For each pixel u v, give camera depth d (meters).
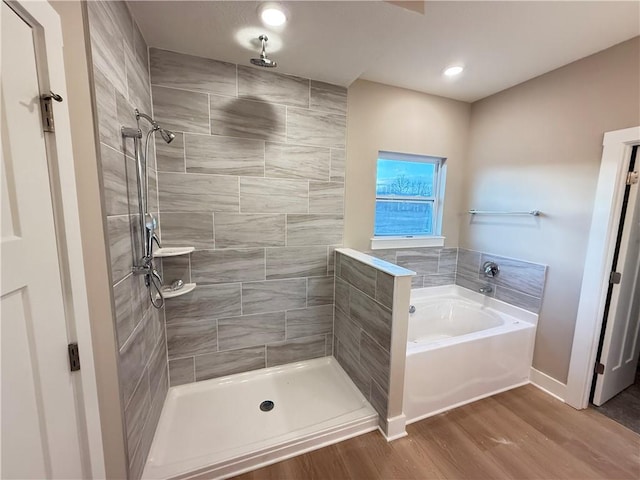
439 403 1.94
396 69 2.18
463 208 2.94
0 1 0.68
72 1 0.94
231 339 2.19
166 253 1.72
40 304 0.81
